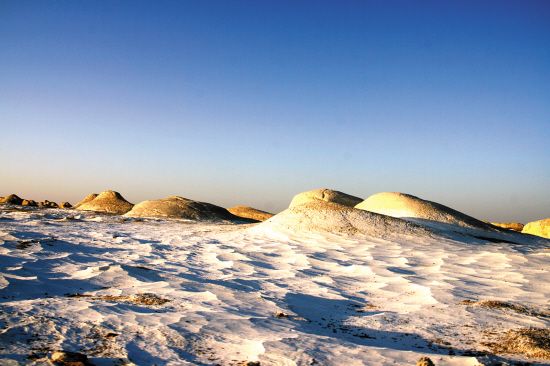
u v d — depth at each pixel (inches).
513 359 271.7
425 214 1485.0
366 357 257.1
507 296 482.3
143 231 1302.9
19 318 313.0
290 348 266.4
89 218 1779.0
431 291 498.3
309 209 1279.5
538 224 1899.6
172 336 284.4
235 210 3024.1
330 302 452.4
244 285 527.5
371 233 1109.7
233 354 258.1
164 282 501.4
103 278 511.2
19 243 758.5
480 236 1278.3
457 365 247.1
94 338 276.8
